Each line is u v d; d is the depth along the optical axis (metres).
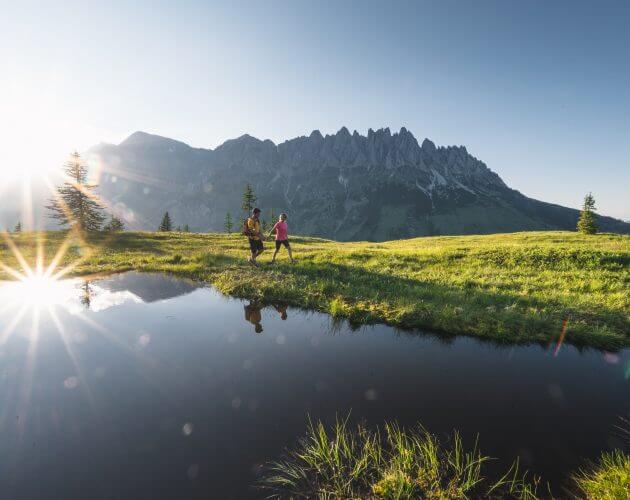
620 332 7.39
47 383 4.75
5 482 2.97
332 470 3.26
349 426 3.91
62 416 3.96
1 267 15.57
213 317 8.10
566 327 7.23
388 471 3.26
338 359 5.82
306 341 6.66
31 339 6.48
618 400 4.69
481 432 3.88
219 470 3.16
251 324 7.63
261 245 15.59
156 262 16.91
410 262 16.25
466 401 4.55
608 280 12.17
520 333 7.07
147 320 7.79
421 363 5.76
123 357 5.71
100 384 4.75
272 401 4.39
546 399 4.68
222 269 14.22
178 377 5.00
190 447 3.47
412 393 4.72
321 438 3.43
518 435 3.85
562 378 5.33
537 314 8.17
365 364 5.65
